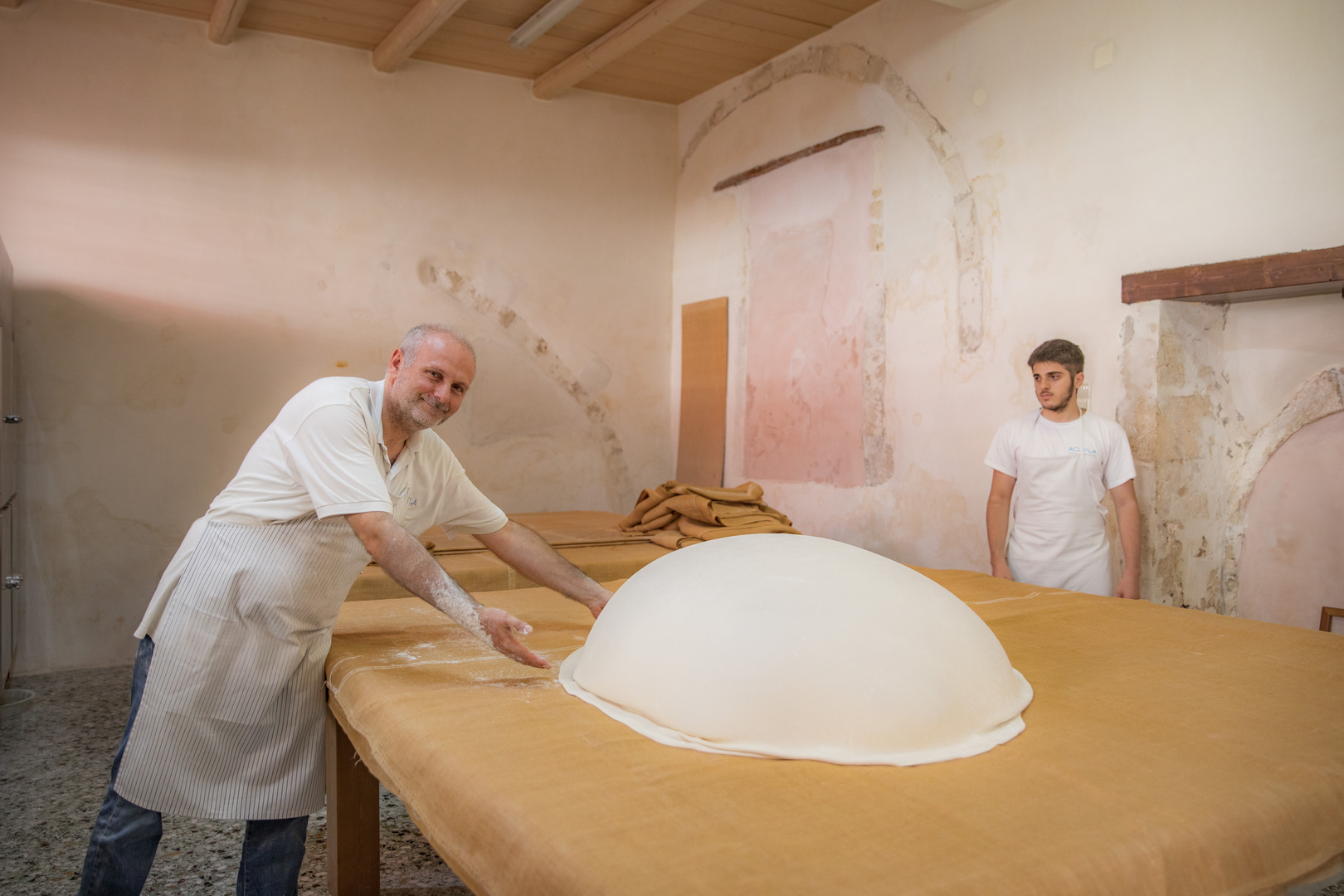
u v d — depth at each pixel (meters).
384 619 2.27
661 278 6.19
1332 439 3.05
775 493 5.30
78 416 4.50
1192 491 3.30
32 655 4.42
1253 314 3.29
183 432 4.75
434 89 5.39
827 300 4.89
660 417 6.22
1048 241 3.71
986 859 0.95
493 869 1.04
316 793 1.98
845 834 1.01
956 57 4.12
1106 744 1.30
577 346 5.89
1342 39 2.77
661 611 1.46
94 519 4.55
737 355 5.63
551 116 5.76
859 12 4.68
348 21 4.80
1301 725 1.39
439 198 5.43
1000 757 1.25
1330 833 1.13
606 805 1.08
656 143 6.13
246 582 1.83
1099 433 3.15
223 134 4.82
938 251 4.22
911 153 4.37
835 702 1.27
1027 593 2.56
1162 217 3.28
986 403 3.99
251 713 1.88
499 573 3.02
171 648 1.83
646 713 1.39
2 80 4.33
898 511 4.46
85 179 4.51
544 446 5.80
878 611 1.38
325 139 5.09
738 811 1.07
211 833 2.57
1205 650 1.89
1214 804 1.09
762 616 1.36
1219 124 3.10
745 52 5.24
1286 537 3.19
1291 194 2.89
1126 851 0.97
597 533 4.08
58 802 2.76
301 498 1.83
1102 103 3.49
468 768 1.20
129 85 4.59
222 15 4.45
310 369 5.07
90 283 4.52
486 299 5.58
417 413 1.88
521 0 4.61
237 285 4.87
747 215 5.53
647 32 4.64
